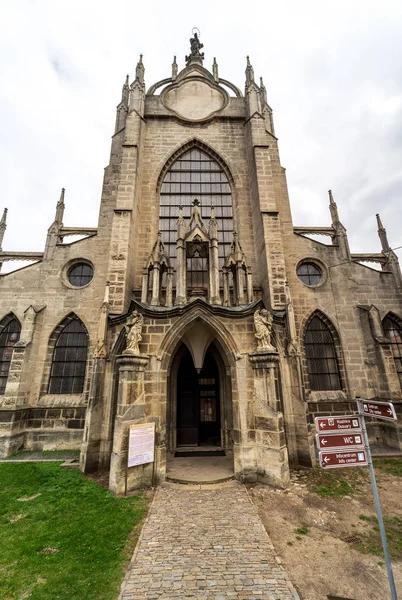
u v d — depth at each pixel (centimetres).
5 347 1881
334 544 730
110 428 1305
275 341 1456
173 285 1903
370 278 2064
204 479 1131
